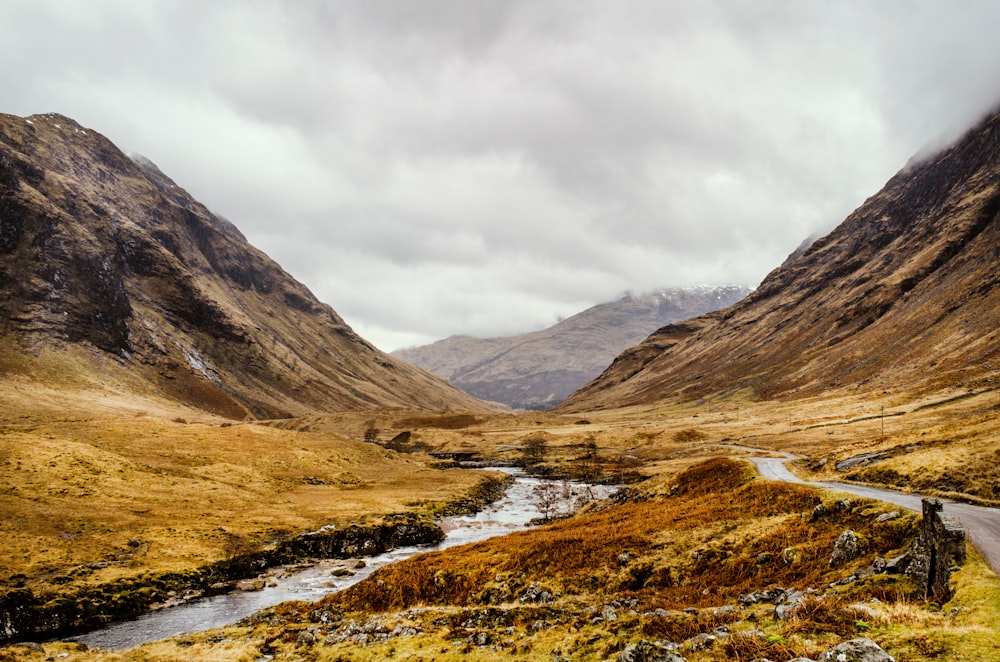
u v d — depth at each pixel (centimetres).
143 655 3556
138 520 6906
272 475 10475
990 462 5328
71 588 4994
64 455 8262
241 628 4303
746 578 3638
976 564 2411
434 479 12712
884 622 2048
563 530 5922
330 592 5706
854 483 6272
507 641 3048
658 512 5853
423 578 5003
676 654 2100
